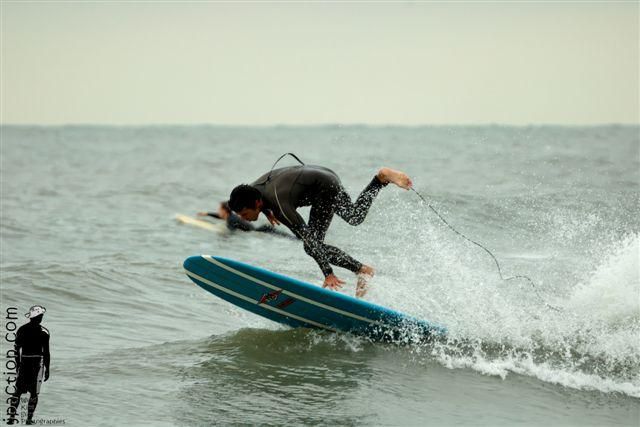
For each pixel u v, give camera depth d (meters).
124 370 22.19
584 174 81.38
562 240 43.31
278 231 53.28
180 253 45.12
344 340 25.95
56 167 133.25
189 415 18.78
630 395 20.81
